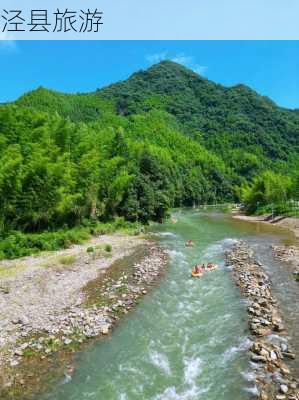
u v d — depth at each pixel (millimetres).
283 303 20375
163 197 63250
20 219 35906
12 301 20109
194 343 16359
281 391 12219
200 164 169500
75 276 25828
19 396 12312
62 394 12523
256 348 15086
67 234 37969
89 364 14453
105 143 66312
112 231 47812
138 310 20094
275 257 32469
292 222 60625
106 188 53344
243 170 194875
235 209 109875
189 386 13094
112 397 12445
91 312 19328
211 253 35188
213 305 20984
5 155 35312
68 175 40812
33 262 28578
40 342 15852
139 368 14250
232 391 12602
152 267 29047
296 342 15617
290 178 98000
